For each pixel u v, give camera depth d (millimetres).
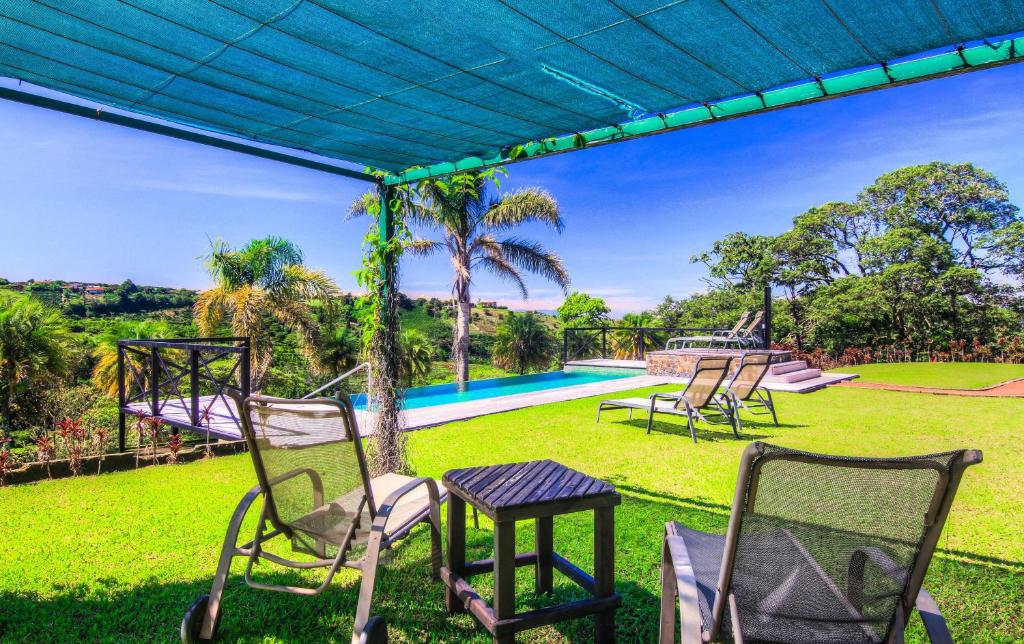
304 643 2189
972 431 6277
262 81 2717
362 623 1979
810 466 1413
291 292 18641
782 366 10773
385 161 4148
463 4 2039
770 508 1476
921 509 1424
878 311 22234
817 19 2105
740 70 2561
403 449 4594
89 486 4445
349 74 2635
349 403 2033
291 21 2154
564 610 2078
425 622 2340
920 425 6656
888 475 1407
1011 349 17203
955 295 21969
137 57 2439
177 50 2373
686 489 4117
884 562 1502
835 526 1494
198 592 2578
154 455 5348
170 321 21688
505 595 2014
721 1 2004
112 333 17781
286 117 3221
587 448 5523
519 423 6938
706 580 1773
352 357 19422
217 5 2018
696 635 1562
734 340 13102
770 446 1396
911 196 24156
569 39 2299
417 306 28156
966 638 2182
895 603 1532
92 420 13750
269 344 18531
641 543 3061
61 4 1982
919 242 22219
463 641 2205
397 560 2920
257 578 2723
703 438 6008
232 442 5715
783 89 2764
